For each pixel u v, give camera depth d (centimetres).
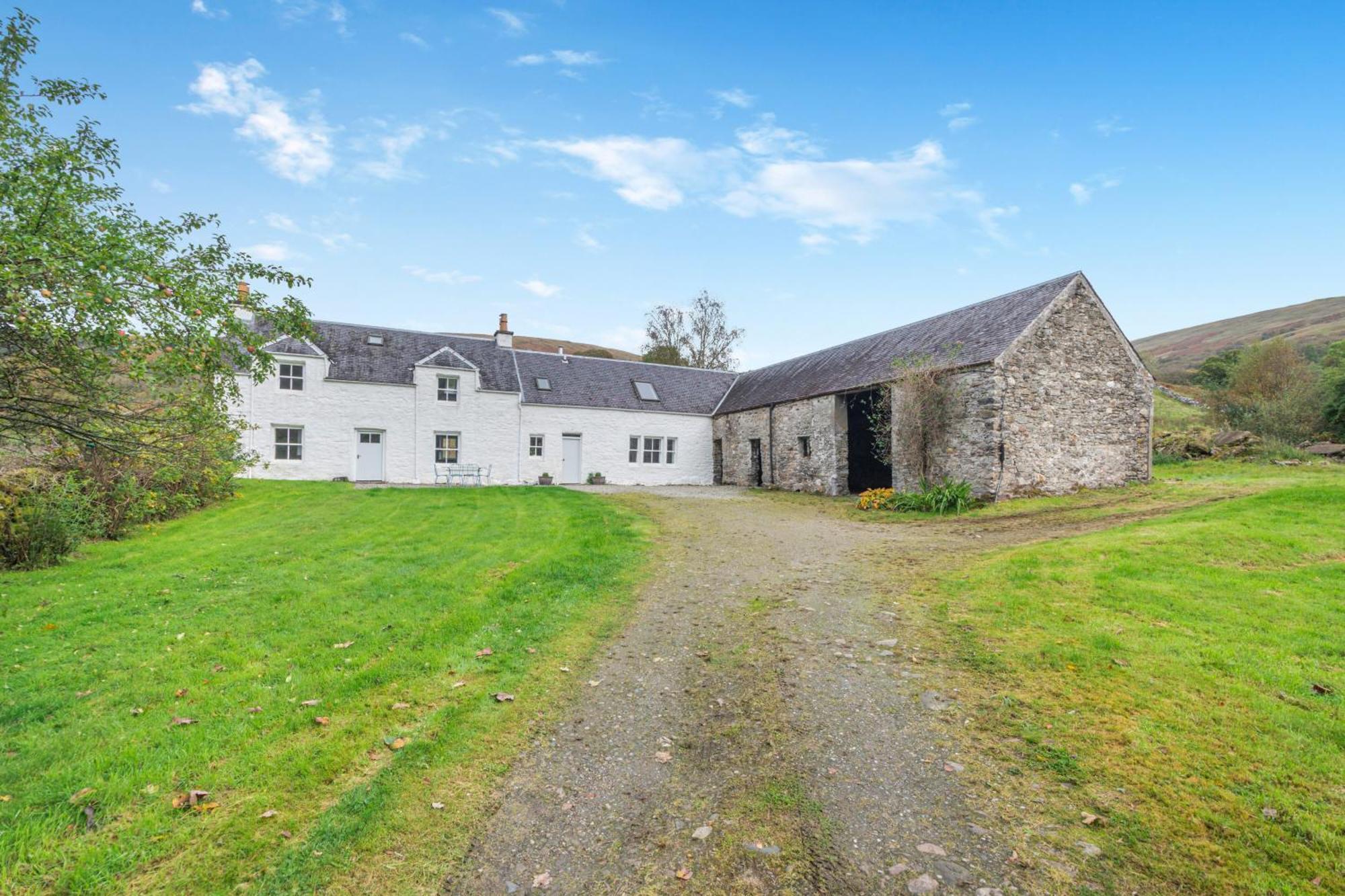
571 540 1030
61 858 289
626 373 2898
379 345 2417
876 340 2244
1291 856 286
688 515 1473
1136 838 303
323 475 2200
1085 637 541
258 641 561
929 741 399
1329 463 1850
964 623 600
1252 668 467
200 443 793
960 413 1623
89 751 377
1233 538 828
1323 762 353
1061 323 1644
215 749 380
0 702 443
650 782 365
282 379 2167
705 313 4894
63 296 534
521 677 502
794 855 302
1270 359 2769
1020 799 338
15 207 539
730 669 520
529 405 2516
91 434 682
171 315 590
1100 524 1112
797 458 2256
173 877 282
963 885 279
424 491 1841
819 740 406
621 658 548
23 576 816
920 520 1370
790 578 823
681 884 285
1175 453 2178
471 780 364
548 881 288
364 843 307
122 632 589
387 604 668
